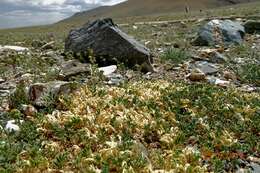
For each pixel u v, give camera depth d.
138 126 12.80
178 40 33.81
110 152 10.74
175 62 23.28
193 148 12.38
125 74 20.27
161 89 16.19
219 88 17.52
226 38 31.20
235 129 13.55
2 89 17.19
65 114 13.05
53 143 11.14
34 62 22.11
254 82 20.06
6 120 13.12
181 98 15.41
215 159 11.43
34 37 46.72
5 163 9.84
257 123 14.01
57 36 47.75
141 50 21.80
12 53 25.62
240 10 80.38
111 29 22.34
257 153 12.51
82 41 23.38
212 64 23.66
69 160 10.52
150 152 11.68
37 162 9.95
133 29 51.88
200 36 31.05
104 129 12.02
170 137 12.42
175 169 10.51
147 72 21.20
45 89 14.39
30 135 11.71
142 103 14.32
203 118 14.16
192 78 19.67
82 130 11.88
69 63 21.47
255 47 29.81
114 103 13.86
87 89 15.30
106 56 22.12
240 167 11.64
